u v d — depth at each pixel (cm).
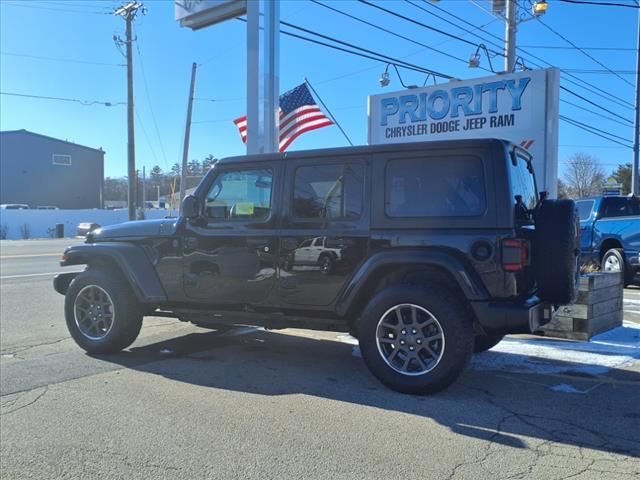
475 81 1151
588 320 654
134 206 3084
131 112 3066
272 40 991
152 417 423
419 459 349
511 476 326
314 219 507
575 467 337
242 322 559
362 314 487
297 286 514
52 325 805
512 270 432
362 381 515
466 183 454
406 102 1259
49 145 5816
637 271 1098
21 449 368
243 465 341
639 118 2250
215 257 554
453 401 456
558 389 488
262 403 454
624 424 407
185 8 1095
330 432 392
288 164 524
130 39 3031
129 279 593
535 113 1074
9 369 561
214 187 562
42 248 2506
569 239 452
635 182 2273
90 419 420
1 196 5588
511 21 1700
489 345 586
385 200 479
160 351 639
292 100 1254
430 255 453
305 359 600
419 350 467
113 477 328
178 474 331
